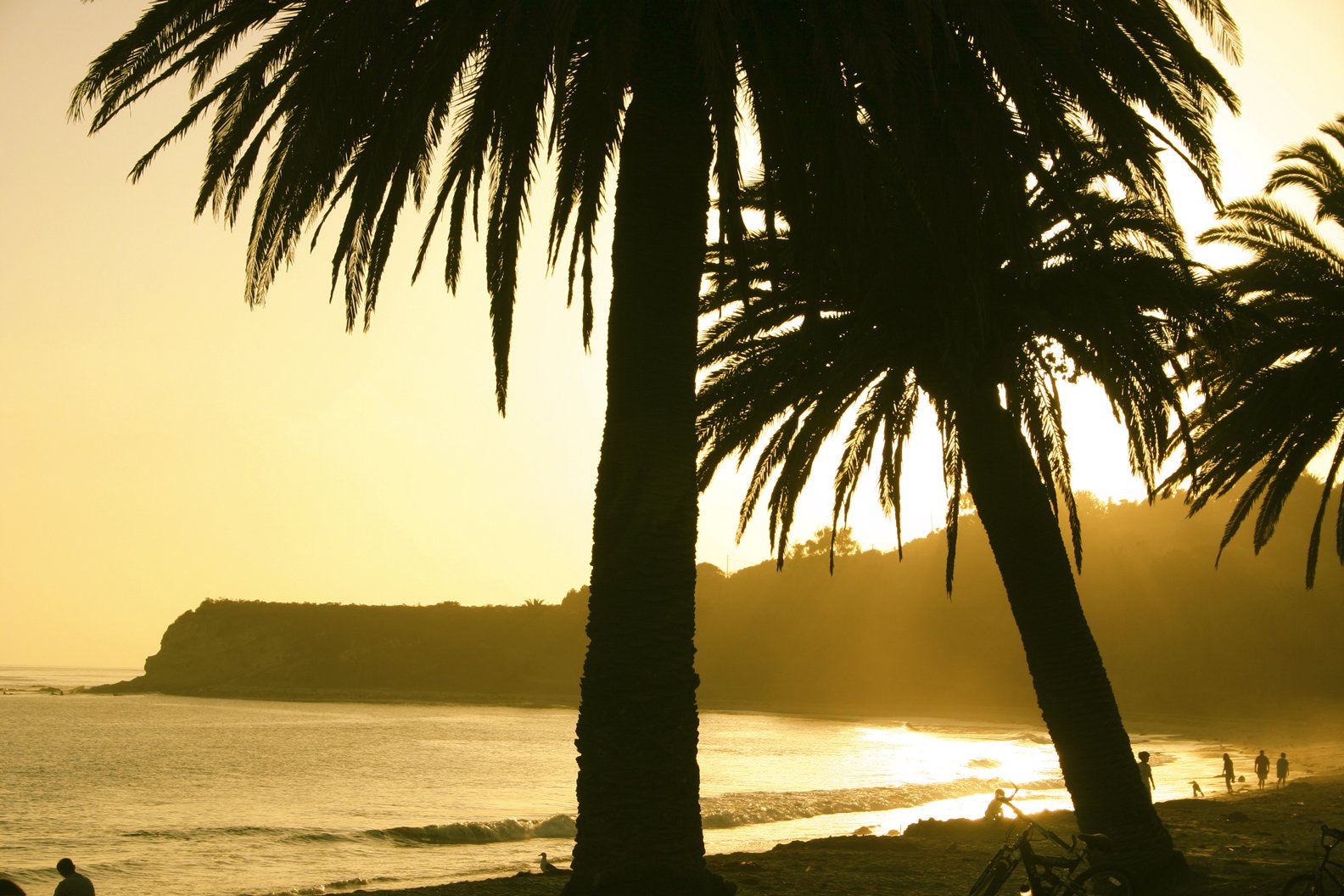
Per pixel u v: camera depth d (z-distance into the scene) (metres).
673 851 6.87
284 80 8.13
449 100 8.29
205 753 66.38
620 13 7.21
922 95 8.17
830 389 10.61
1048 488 11.48
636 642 7.07
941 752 73.56
